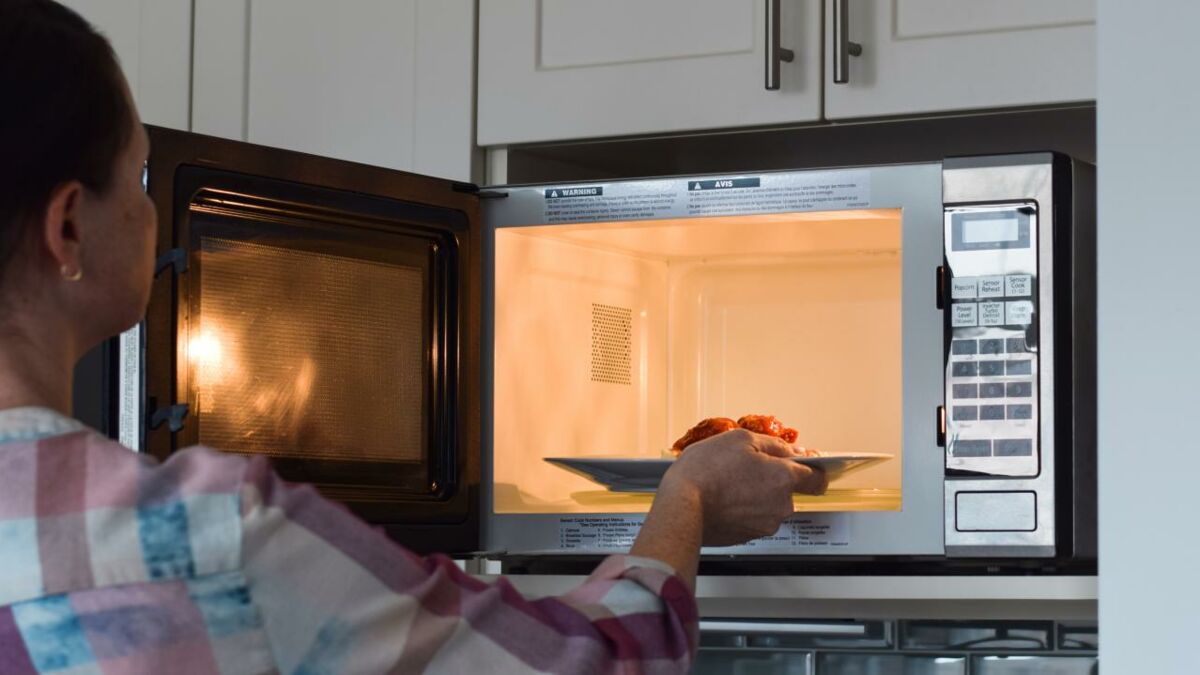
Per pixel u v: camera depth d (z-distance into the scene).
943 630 1.43
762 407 1.58
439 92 1.70
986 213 1.33
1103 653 1.02
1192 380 1.00
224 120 1.80
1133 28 1.03
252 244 1.31
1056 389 1.30
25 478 0.74
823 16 1.56
